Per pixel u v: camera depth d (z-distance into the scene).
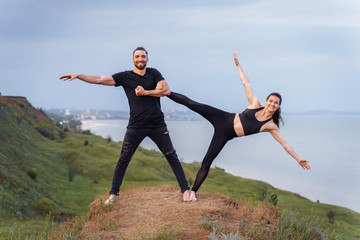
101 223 5.62
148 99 5.78
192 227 5.26
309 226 6.25
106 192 7.46
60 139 66.00
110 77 5.73
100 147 58.31
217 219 5.58
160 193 7.01
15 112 59.84
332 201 76.19
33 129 61.75
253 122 5.54
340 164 148.88
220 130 5.77
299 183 99.69
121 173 6.24
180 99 5.81
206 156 6.02
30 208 23.41
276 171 121.75
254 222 5.72
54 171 41.28
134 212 5.93
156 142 6.07
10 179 25.73
